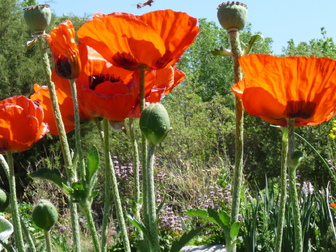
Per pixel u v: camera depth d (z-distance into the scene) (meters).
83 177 0.95
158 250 0.90
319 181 10.52
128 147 10.67
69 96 1.12
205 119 14.95
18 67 14.14
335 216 3.62
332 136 7.02
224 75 23.70
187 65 23.66
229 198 5.71
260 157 13.31
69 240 4.93
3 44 14.21
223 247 4.49
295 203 0.90
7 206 1.17
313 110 0.94
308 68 0.91
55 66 0.98
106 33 0.99
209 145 13.35
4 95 14.05
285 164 0.97
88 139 12.94
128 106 1.02
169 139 12.55
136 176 1.13
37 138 1.13
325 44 24.66
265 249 3.77
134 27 0.97
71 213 1.03
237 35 1.05
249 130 12.99
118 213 1.03
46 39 1.06
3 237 1.24
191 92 17.08
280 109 0.95
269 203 3.99
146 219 0.96
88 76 1.12
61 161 12.00
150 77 1.08
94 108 1.01
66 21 0.97
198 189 6.67
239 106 1.03
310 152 10.59
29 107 1.14
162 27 1.01
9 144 1.09
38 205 1.09
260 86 0.94
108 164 1.02
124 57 1.02
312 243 3.80
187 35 1.01
